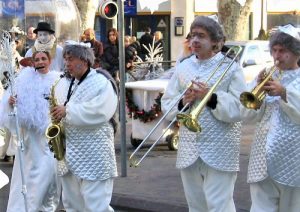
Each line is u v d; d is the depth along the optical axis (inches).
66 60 233.1
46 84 288.7
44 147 286.4
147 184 354.6
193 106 217.6
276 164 200.8
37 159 287.9
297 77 198.5
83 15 850.1
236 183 348.5
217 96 215.5
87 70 234.4
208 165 218.2
